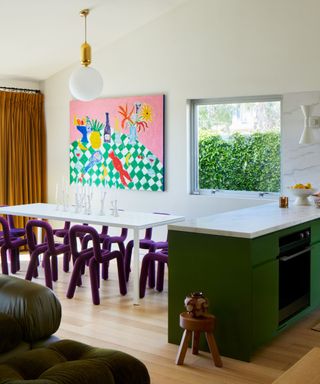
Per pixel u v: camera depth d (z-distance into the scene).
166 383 3.20
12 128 7.12
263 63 5.66
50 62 6.92
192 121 6.31
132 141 6.65
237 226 3.70
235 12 5.80
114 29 6.38
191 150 6.34
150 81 6.48
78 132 7.16
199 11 6.04
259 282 3.57
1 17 5.40
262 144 5.90
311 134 5.16
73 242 4.96
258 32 5.67
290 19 5.47
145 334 4.04
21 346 2.77
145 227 4.80
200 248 3.66
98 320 4.36
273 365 3.45
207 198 6.15
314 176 5.42
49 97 7.44
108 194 6.94
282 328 3.92
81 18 5.84
